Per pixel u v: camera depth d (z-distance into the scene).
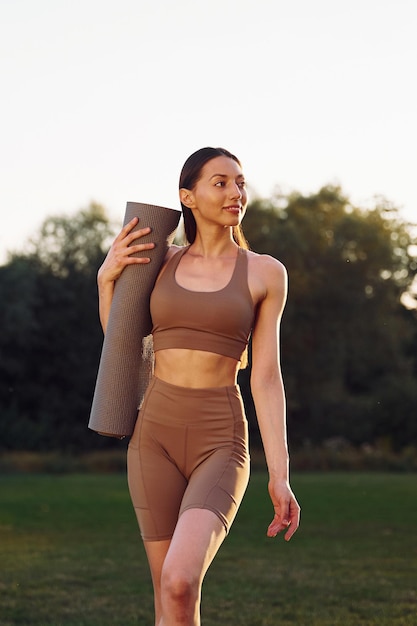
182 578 3.27
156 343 3.81
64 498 18.66
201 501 3.50
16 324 39.34
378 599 7.75
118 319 3.88
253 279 3.76
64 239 42.59
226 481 3.57
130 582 8.52
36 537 12.24
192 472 3.73
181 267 3.83
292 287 37.41
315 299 37.78
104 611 7.13
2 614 6.99
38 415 39.75
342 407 37.94
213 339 3.69
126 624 6.61
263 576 9.02
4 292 39.81
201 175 3.79
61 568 9.38
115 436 3.94
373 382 40.41
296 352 38.44
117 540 11.94
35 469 30.58
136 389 3.95
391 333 38.34
